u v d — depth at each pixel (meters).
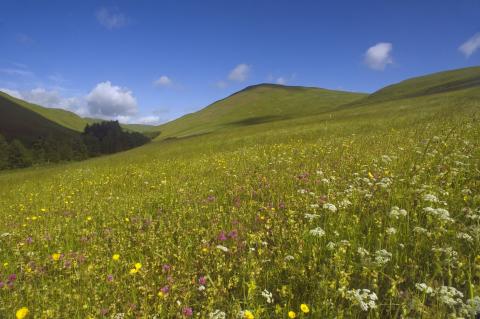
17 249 6.88
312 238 5.56
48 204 12.14
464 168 7.57
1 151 106.06
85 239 7.43
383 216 5.95
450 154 8.89
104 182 15.73
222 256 5.47
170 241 6.54
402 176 7.98
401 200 6.46
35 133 178.62
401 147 11.79
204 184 11.32
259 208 7.63
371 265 4.36
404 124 25.33
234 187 9.82
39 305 4.84
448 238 4.82
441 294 3.60
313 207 6.65
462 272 3.91
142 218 8.49
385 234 5.32
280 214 7.02
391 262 4.63
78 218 9.28
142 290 4.87
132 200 10.66
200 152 32.78
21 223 9.68
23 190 18.56
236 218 7.22
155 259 5.84
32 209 11.68
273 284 4.75
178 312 4.19
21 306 4.83
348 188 7.87
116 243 6.92
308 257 5.16
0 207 13.53
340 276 4.22
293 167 11.64
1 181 32.31
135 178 16.02
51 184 19.34
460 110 27.23
